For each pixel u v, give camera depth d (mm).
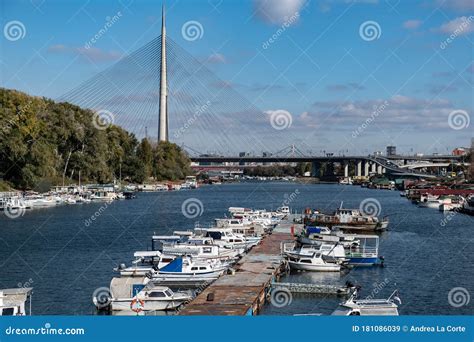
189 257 59125
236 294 46438
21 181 143000
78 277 58000
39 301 49406
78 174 169625
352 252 69000
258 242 78188
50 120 156750
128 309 45969
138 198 175875
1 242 79562
